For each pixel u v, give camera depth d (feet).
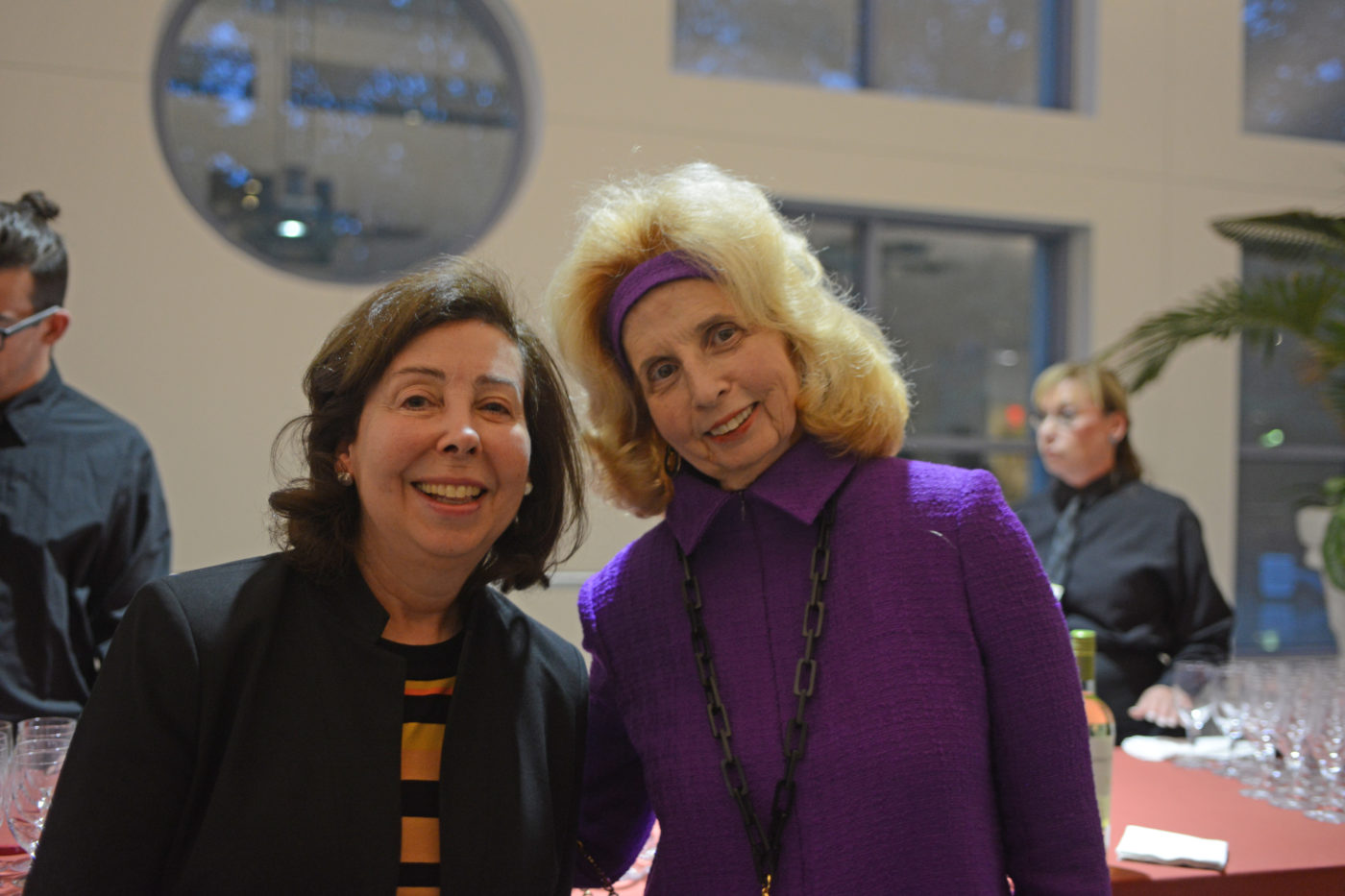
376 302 3.67
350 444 3.71
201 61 12.96
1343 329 11.33
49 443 6.55
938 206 15.37
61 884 3.10
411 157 13.89
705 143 14.42
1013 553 3.70
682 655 3.97
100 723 3.28
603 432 4.36
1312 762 6.68
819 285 4.16
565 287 4.20
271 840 3.26
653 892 3.84
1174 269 16.37
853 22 15.66
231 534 12.51
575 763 4.00
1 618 6.21
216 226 13.01
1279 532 17.31
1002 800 3.68
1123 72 16.10
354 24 13.64
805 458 4.04
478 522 3.55
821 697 3.69
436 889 3.49
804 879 3.59
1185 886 4.74
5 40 11.66
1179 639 8.90
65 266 6.66
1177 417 16.11
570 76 13.85
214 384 12.46
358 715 3.48
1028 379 16.65
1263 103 17.35
